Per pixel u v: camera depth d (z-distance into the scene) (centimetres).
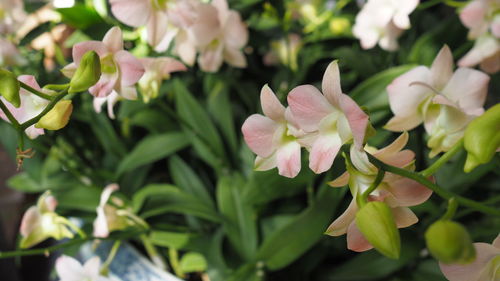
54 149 83
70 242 63
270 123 45
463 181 66
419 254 67
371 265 67
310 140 42
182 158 85
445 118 47
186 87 84
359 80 83
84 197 77
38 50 78
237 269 68
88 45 46
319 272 71
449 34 77
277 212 72
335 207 64
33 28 71
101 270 68
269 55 88
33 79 43
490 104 80
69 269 66
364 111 39
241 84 86
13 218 120
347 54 80
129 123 83
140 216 70
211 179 84
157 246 82
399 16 63
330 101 40
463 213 62
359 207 40
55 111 43
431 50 77
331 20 86
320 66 87
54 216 66
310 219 64
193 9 56
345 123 40
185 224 79
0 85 40
